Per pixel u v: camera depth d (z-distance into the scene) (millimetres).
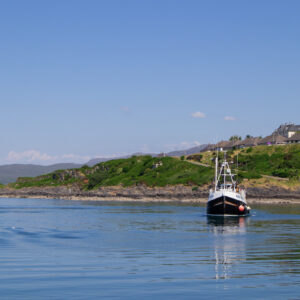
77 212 126938
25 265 41875
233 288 33156
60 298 30172
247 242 59625
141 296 30781
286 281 35469
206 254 49156
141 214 116625
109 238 64188
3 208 152250
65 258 46188
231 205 108375
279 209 139375
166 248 53875
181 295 31141
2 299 29812
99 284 34062
